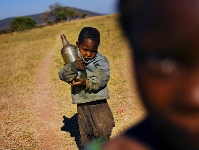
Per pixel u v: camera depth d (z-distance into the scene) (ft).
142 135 2.21
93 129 15.17
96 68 14.56
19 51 88.99
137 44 1.67
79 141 23.89
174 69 1.55
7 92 42.29
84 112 15.26
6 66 64.59
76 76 14.43
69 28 151.43
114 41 69.97
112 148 2.37
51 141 24.82
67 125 27.48
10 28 226.58
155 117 1.80
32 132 27.02
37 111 32.58
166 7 1.50
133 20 1.72
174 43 1.50
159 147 1.97
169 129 1.77
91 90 14.76
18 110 33.78
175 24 1.49
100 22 148.36
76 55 14.64
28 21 232.73
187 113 1.59
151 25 1.56
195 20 1.47
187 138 1.67
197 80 1.52
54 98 36.52
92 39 14.19
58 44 94.27
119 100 30.94
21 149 24.13
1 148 24.64
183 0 1.48
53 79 46.80
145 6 1.59
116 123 25.07
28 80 48.47
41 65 61.26
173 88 1.58
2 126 29.22
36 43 105.81
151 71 1.62
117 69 44.65
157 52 1.56
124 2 1.82
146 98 1.73
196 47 1.48
